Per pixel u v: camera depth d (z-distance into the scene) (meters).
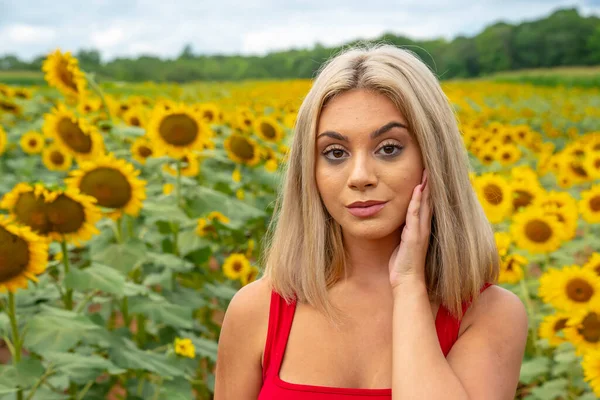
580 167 5.81
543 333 3.24
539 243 3.88
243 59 54.84
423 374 1.36
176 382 2.96
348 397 1.44
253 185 5.71
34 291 2.93
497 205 4.20
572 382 3.26
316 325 1.52
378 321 1.51
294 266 1.55
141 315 3.57
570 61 60.22
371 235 1.46
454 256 1.49
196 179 5.17
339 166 1.47
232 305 1.62
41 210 2.66
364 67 1.46
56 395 2.75
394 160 1.45
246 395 1.61
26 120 9.15
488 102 22.20
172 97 13.91
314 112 1.47
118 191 3.12
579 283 3.22
